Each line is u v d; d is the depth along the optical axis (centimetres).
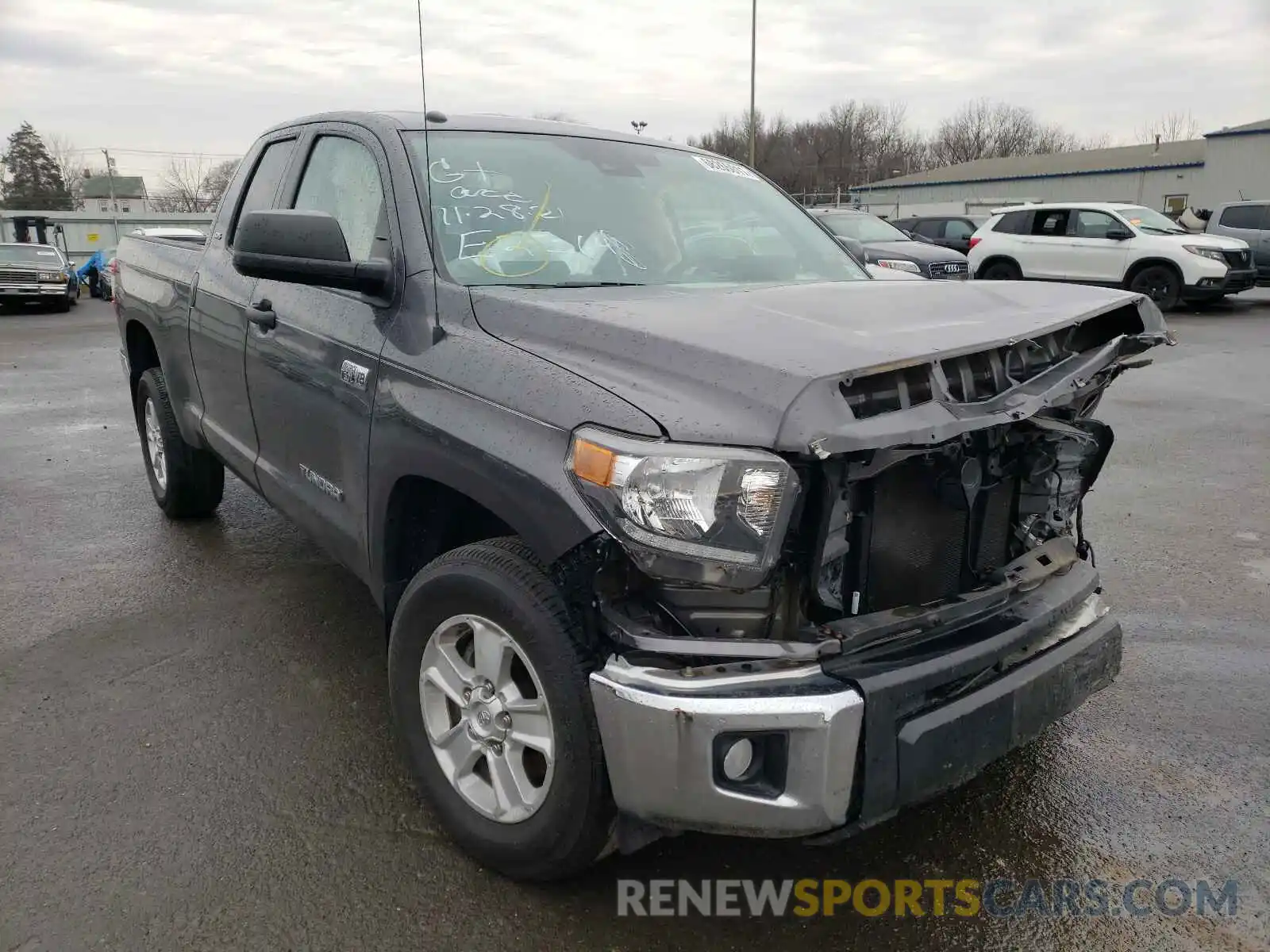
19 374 1166
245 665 373
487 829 251
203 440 450
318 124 369
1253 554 496
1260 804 289
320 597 438
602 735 214
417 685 267
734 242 345
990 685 227
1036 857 267
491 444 232
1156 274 1644
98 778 297
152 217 4712
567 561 216
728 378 204
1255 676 367
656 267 314
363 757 310
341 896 248
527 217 308
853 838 274
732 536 198
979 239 1853
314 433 322
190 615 419
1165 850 269
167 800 287
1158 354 1199
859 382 209
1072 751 317
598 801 222
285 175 380
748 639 217
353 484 297
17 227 4559
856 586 229
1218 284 1605
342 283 283
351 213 333
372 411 280
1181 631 407
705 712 199
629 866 261
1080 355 263
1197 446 725
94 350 1445
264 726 329
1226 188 3866
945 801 291
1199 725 332
